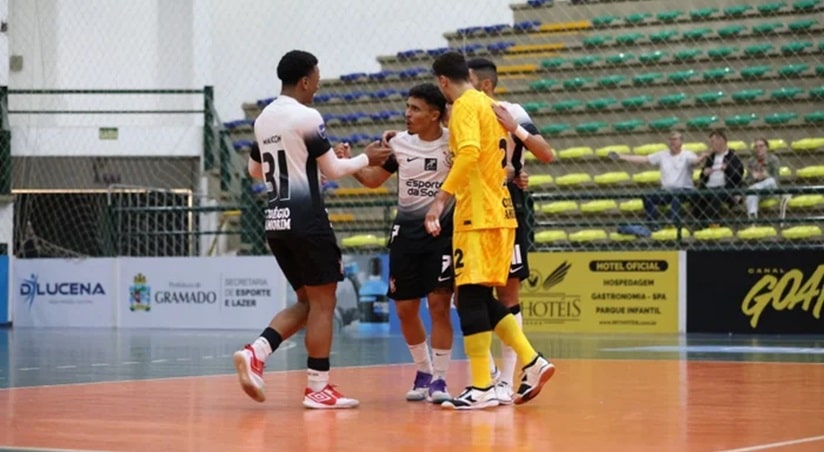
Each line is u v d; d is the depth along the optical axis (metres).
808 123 28.64
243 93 35.22
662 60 30.92
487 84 11.35
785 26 30.41
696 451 7.38
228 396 11.27
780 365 14.92
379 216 29.77
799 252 22.77
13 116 33.19
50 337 22.91
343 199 30.12
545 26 32.66
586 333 23.70
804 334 22.72
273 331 10.35
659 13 31.94
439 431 8.51
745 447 7.55
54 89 33.16
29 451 7.51
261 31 35.19
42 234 32.47
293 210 10.38
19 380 13.28
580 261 24.22
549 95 31.42
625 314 23.91
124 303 27.22
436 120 10.91
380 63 34.41
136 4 34.75
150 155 32.88
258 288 25.78
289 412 9.88
